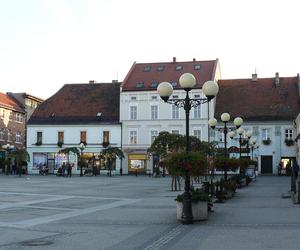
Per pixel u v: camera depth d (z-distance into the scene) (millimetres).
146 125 72438
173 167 14820
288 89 72250
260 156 67875
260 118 68688
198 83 71062
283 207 19297
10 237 12102
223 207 19422
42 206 20531
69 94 78938
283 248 10453
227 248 10492
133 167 72438
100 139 73875
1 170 77875
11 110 85688
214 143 51938
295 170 34781
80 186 37531
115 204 21562
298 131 61000
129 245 10953
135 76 75438
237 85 75000
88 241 11492
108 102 76562
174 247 10672
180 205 15312
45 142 75438
